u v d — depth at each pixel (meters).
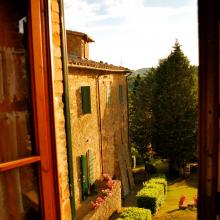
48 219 2.61
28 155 2.59
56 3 3.43
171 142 21.50
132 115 25.89
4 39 2.46
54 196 2.64
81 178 12.45
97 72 14.67
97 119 14.91
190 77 21.45
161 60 22.44
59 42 3.51
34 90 2.52
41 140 2.54
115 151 18.12
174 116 21.30
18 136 2.55
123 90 20.94
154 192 14.32
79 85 12.51
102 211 11.75
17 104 2.55
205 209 2.39
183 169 21.55
